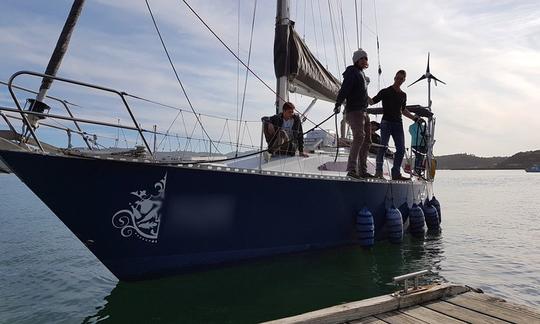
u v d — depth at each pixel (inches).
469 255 335.0
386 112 308.3
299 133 271.9
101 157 181.9
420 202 387.9
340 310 128.8
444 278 261.6
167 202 201.8
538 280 267.6
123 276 199.5
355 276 243.6
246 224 228.2
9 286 227.3
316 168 277.0
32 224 480.4
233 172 217.9
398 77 302.2
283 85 293.4
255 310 189.0
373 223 282.0
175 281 210.2
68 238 385.7
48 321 177.2
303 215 251.8
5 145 164.9
